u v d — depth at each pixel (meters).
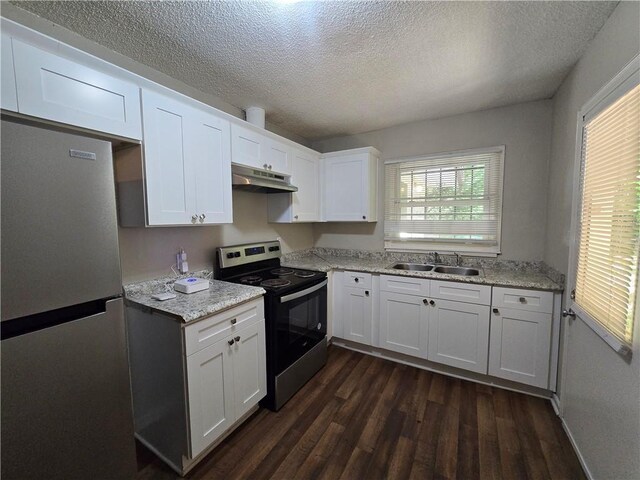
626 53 1.16
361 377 2.28
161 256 1.87
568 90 1.84
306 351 2.19
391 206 3.01
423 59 1.68
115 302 1.15
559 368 1.86
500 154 2.45
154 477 1.42
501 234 2.50
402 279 2.41
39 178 0.93
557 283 1.91
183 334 1.34
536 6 1.25
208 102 2.13
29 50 1.02
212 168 1.79
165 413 1.47
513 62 1.71
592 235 1.39
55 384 0.99
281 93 2.13
